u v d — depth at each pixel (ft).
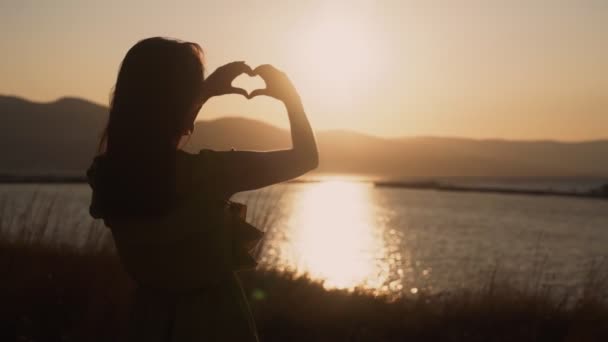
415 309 31.96
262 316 26.27
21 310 20.25
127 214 7.58
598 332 28.32
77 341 19.57
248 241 8.03
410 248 126.31
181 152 7.84
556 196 573.33
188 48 7.93
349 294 34.73
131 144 7.65
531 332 27.99
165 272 7.70
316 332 25.36
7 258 22.76
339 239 136.87
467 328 28.43
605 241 155.02
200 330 7.68
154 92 7.66
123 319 20.52
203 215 7.63
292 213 235.81
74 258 24.34
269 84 8.13
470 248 128.36
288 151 7.90
